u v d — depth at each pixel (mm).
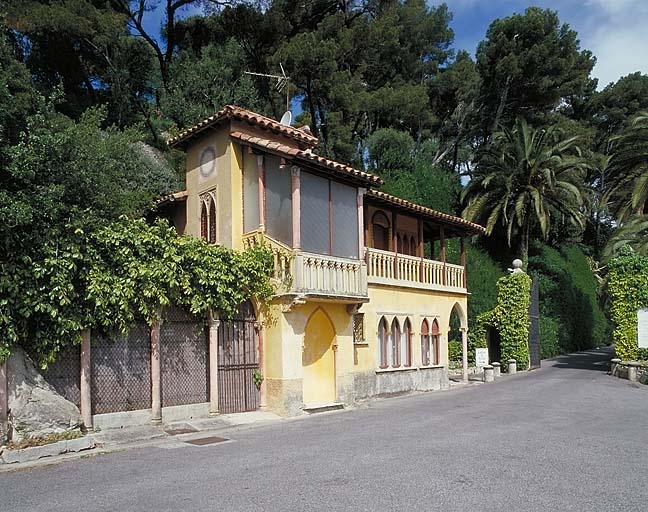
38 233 13242
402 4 48250
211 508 8242
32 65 35219
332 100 38906
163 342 15734
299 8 42188
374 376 22062
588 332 50812
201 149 20781
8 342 12539
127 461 11664
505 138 42906
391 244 25391
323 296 17969
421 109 44031
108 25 35062
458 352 35469
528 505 8266
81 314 13727
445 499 8547
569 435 13523
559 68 47500
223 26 41094
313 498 8633
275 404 17469
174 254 15422
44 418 12672
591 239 63562
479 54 49219
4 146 13609
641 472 10141
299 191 17906
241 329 17422
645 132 30797
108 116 36875
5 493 9461
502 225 44500
